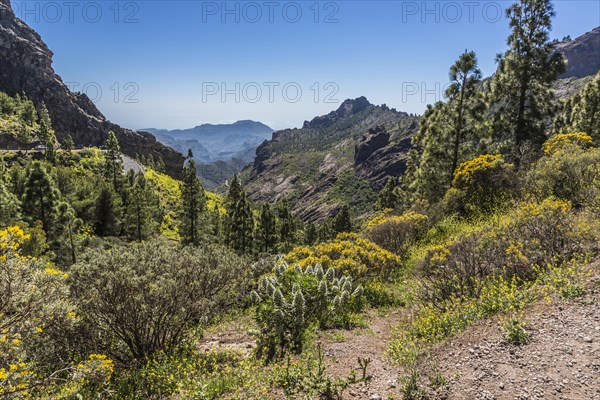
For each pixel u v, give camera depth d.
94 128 138.25
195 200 42.91
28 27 142.88
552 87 20.17
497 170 14.39
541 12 19.41
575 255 6.20
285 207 63.62
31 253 18.62
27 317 4.42
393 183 49.41
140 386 5.09
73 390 4.74
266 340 6.23
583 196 8.97
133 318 5.66
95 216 43.94
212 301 6.93
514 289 5.84
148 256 6.32
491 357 4.41
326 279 8.23
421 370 4.50
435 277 7.66
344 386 4.34
